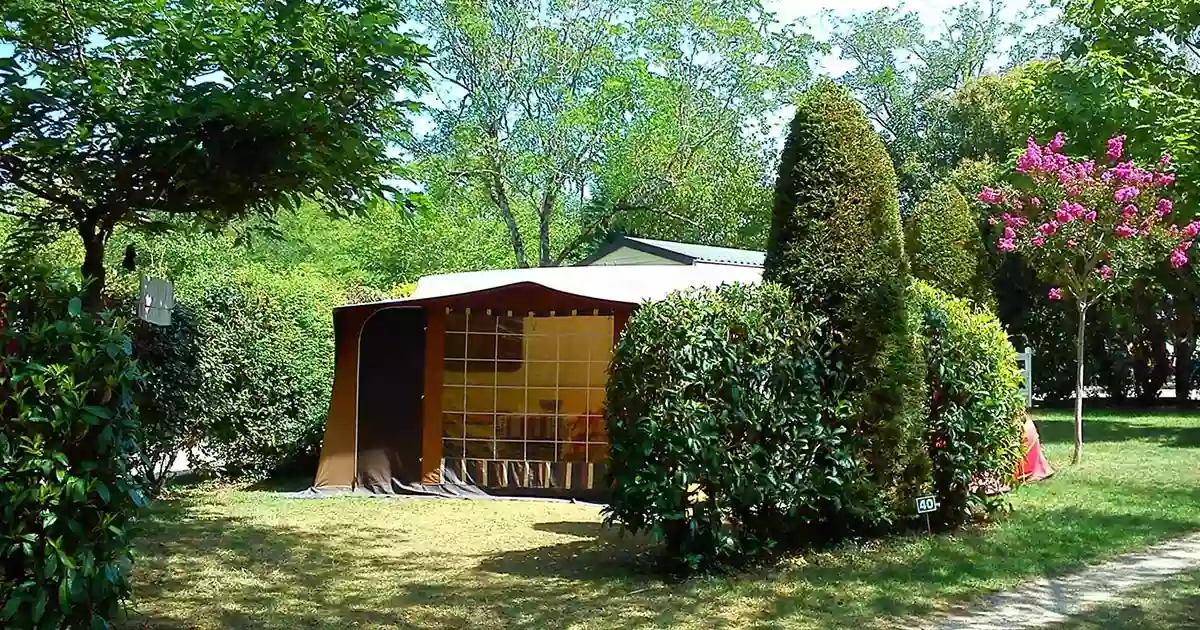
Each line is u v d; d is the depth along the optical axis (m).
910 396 7.27
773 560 6.87
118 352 3.96
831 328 7.05
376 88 6.69
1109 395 25.61
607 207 30.56
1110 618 5.44
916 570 6.56
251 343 11.30
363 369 11.10
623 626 5.39
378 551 7.79
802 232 7.11
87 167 6.54
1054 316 23.89
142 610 5.89
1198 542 7.57
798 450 6.72
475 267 27.64
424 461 10.98
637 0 30.28
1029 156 12.33
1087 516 8.55
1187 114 15.48
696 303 6.62
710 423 6.36
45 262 3.99
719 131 30.28
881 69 38.50
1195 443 15.09
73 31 6.48
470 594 6.26
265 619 5.69
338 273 25.38
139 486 4.20
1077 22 18.03
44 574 3.69
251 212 8.11
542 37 28.83
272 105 6.14
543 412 10.86
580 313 10.61
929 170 31.59
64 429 3.73
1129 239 12.12
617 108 29.20
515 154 28.23
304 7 6.29
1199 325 23.58
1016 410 8.37
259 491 11.14
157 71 6.47
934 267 11.11
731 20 30.67
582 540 8.23
